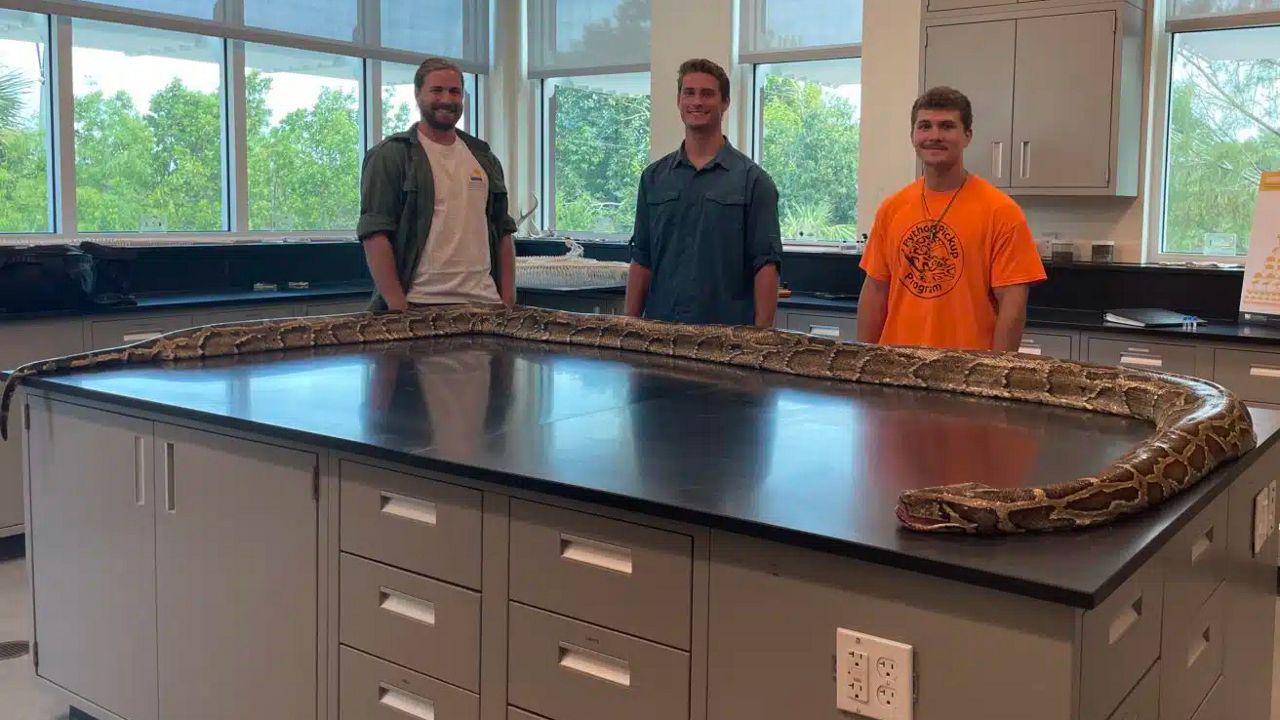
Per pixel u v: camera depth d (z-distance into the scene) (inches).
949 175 133.5
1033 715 58.5
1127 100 197.9
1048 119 200.5
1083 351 185.5
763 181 155.6
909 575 62.2
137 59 229.3
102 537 113.8
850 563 64.4
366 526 90.8
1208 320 190.7
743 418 99.1
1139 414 98.2
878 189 231.1
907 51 225.0
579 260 244.4
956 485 67.9
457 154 161.8
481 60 295.4
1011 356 111.7
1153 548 63.8
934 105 130.6
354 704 94.0
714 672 71.3
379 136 278.4
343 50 263.3
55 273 183.8
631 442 88.9
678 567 72.4
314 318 146.4
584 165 294.7
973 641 60.2
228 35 239.9
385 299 156.3
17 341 179.9
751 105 259.4
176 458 105.2
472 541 83.8
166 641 108.7
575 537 77.6
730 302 157.3
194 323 205.8
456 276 161.9
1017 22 201.9
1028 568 58.4
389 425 94.7
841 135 248.4
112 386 112.2
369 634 91.8
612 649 76.5
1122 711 65.3
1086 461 82.4
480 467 80.4
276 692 99.7
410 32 278.5
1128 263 208.8
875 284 142.6
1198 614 80.4
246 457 99.3
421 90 157.5
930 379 114.1
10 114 211.0
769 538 66.1
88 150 221.8
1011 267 130.0
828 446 87.6
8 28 209.8
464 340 151.4
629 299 168.4
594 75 286.7
